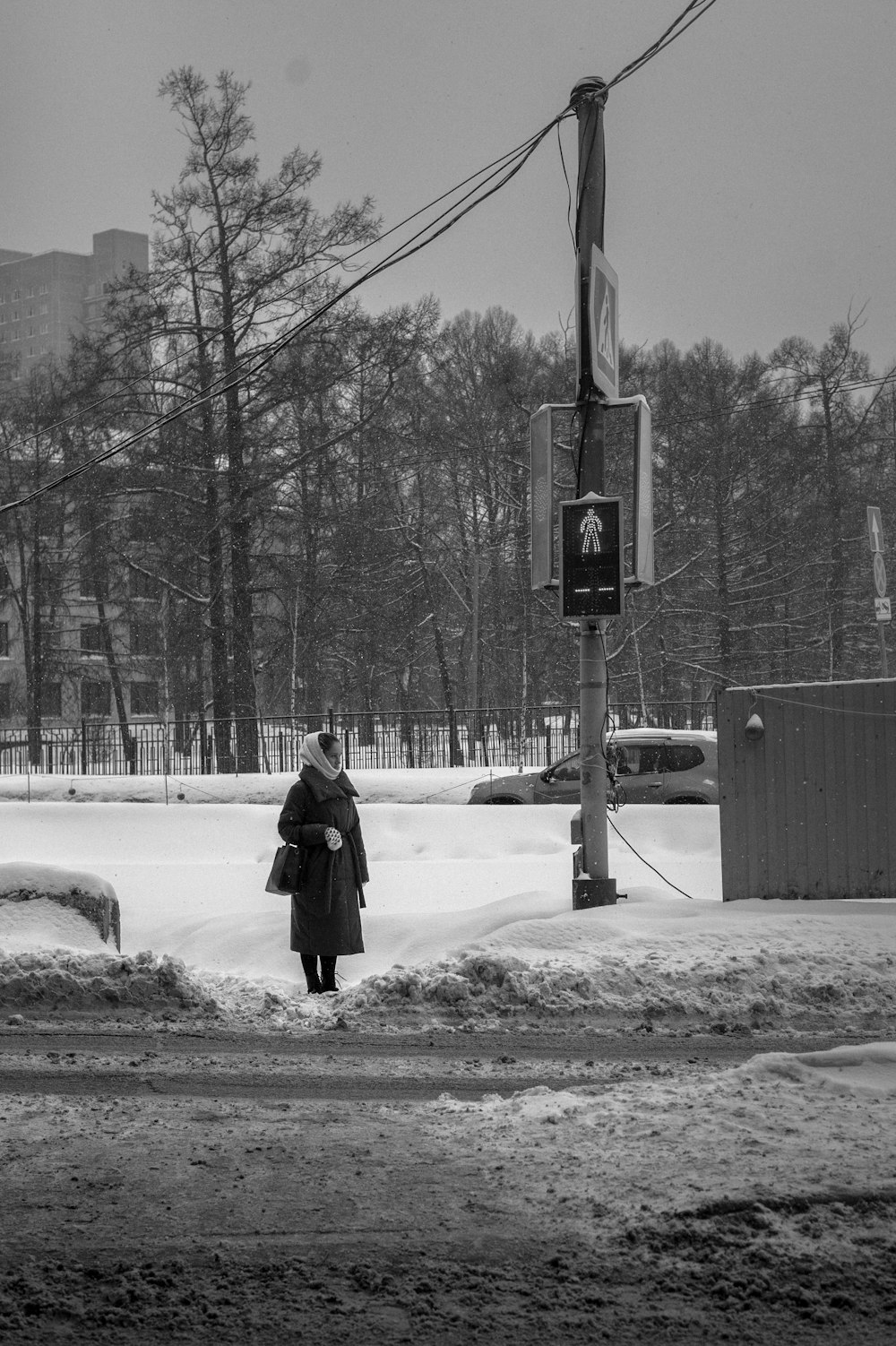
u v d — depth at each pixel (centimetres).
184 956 1027
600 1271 415
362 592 4081
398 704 5225
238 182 3597
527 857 1697
